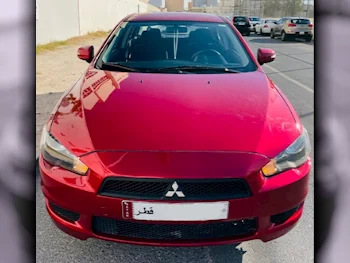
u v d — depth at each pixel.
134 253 1.88
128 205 1.53
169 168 1.52
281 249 1.91
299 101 4.88
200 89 2.09
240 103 1.94
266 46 13.06
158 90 2.05
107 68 2.48
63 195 1.62
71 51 10.30
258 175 1.56
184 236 1.60
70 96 2.11
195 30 2.82
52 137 1.74
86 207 1.58
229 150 1.60
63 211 1.68
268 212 1.61
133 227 1.60
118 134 1.66
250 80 2.29
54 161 1.67
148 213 1.53
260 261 1.83
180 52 2.61
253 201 1.56
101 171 1.55
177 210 1.52
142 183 1.52
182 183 1.50
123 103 1.90
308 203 2.32
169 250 1.90
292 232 2.04
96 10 17.83
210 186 1.52
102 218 1.60
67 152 1.64
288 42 15.23
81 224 1.63
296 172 1.68
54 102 4.57
